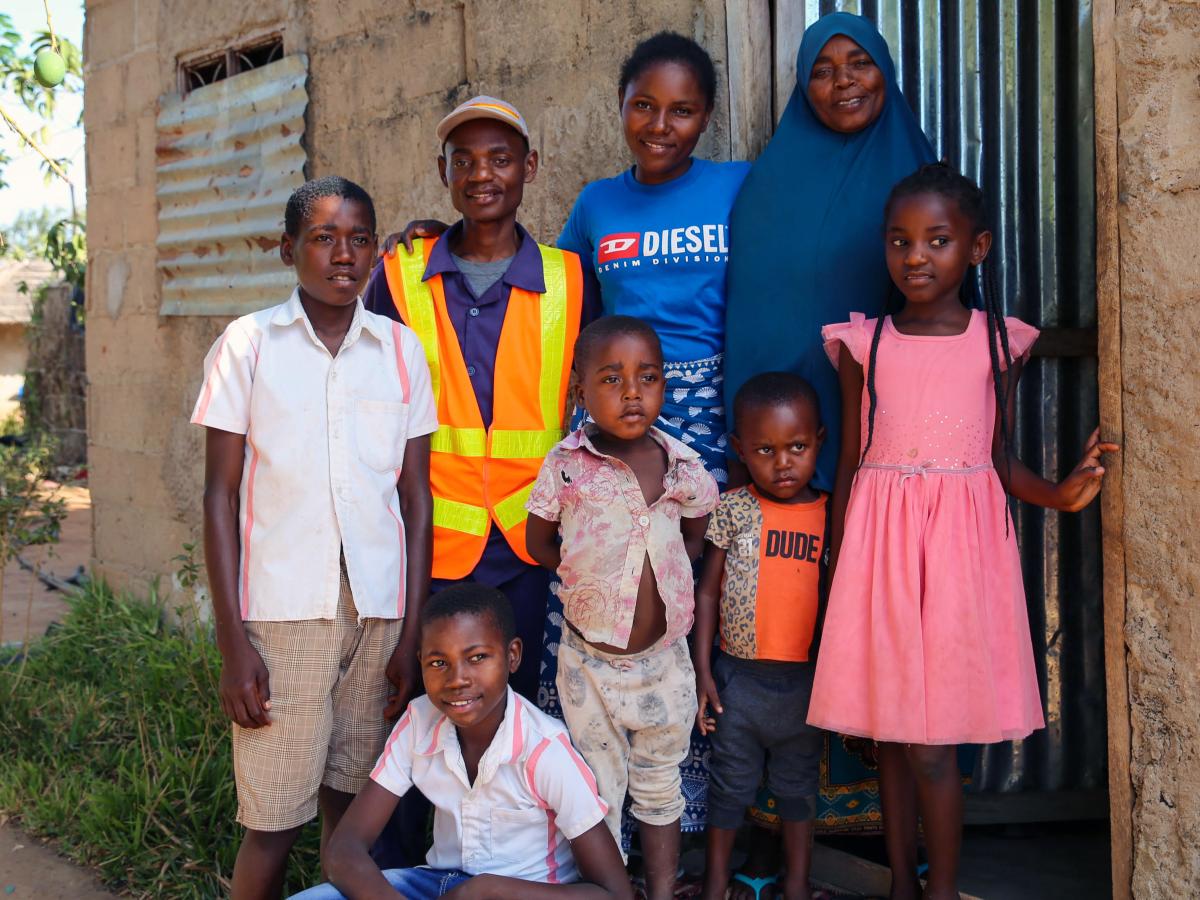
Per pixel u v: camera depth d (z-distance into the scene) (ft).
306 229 7.84
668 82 8.72
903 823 8.33
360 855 7.45
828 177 8.64
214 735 12.69
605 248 9.21
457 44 12.67
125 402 18.78
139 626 16.87
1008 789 10.65
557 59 11.46
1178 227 6.91
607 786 8.16
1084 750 10.73
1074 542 10.62
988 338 7.87
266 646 7.89
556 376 9.02
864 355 8.00
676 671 8.12
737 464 9.02
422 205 13.35
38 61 17.06
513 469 8.90
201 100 16.81
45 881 10.65
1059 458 10.73
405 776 7.73
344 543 7.93
